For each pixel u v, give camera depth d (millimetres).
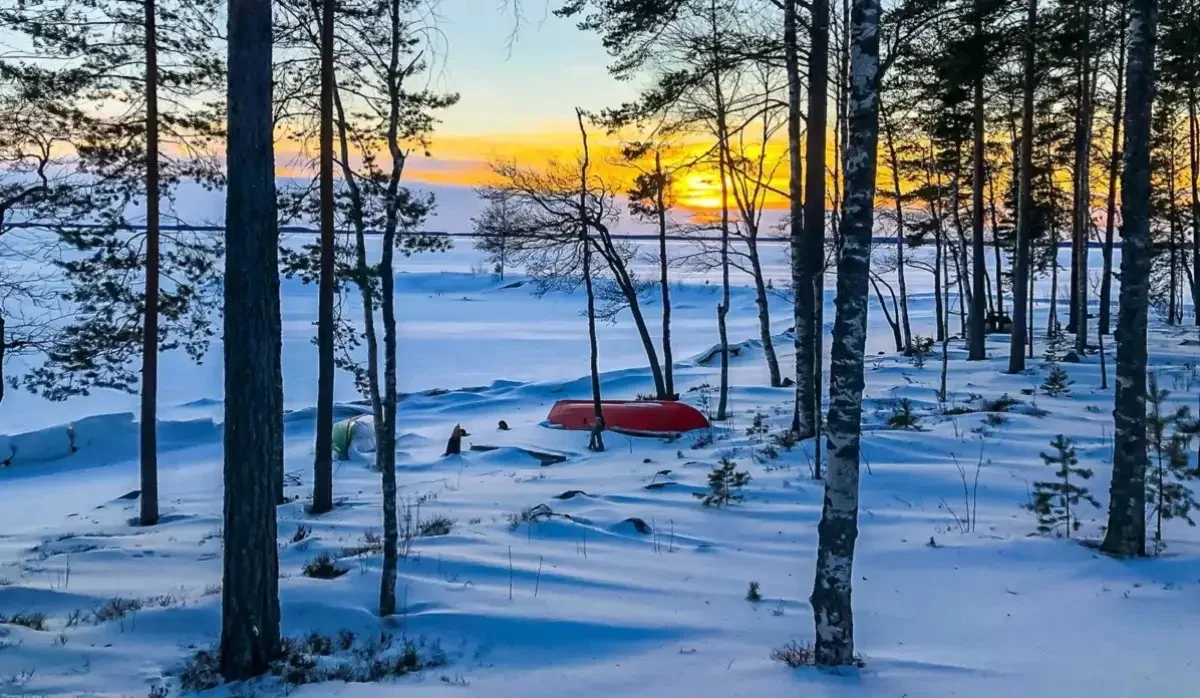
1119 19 21938
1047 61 22984
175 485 21297
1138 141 9352
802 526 11969
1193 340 29547
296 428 28062
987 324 41938
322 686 7176
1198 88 25719
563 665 7551
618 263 26062
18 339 16266
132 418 27297
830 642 7055
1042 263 41719
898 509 12242
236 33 7328
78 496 20797
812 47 15297
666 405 22984
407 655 7738
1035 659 7098
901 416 17953
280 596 9242
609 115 17672
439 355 49906
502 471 19531
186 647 8227
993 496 12539
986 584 9141
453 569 10211
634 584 9695
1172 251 39125
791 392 27375
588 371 42875
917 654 7383
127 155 16578
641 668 7391
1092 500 10312
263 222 7562
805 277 17359
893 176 33906
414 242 17312
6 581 11031
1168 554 9438
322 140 15836
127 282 17844
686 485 14789
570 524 12117
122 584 10688
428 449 23750
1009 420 17109
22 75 14398
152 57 16234
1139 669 6715
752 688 6777
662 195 27719
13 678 7355
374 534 12977
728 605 8961
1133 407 9516
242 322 7562
